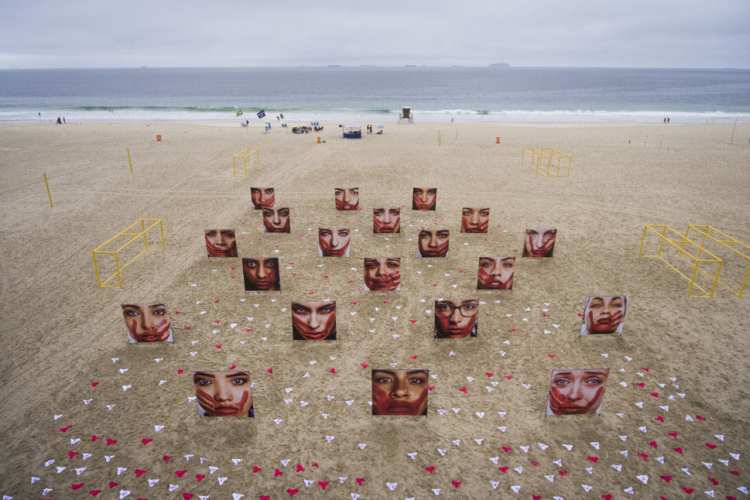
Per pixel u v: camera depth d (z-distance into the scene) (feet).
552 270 51.80
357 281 48.93
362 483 25.30
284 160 110.01
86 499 24.25
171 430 29.07
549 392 29.40
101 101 380.58
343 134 144.05
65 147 127.13
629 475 25.79
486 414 30.42
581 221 68.23
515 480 25.46
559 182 90.43
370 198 79.46
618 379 33.86
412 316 42.22
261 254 55.93
